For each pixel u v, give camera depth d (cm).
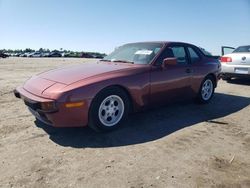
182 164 279
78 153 303
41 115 339
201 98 540
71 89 324
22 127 386
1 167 268
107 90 357
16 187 233
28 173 257
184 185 239
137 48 475
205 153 307
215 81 570
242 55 773
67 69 413
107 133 369
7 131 369
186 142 340
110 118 373
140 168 269
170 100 457
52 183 240
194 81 501
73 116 328
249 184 243
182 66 470
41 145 324
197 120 438
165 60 421
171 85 445
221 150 317
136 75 387
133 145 328
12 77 1045
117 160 286
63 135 359
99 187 234
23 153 301
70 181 244
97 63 457
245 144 338
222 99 617
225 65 811
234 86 815
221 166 277
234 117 461
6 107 501
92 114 346
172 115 466
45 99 321
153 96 416
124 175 255
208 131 384
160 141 342
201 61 526
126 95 381
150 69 407
